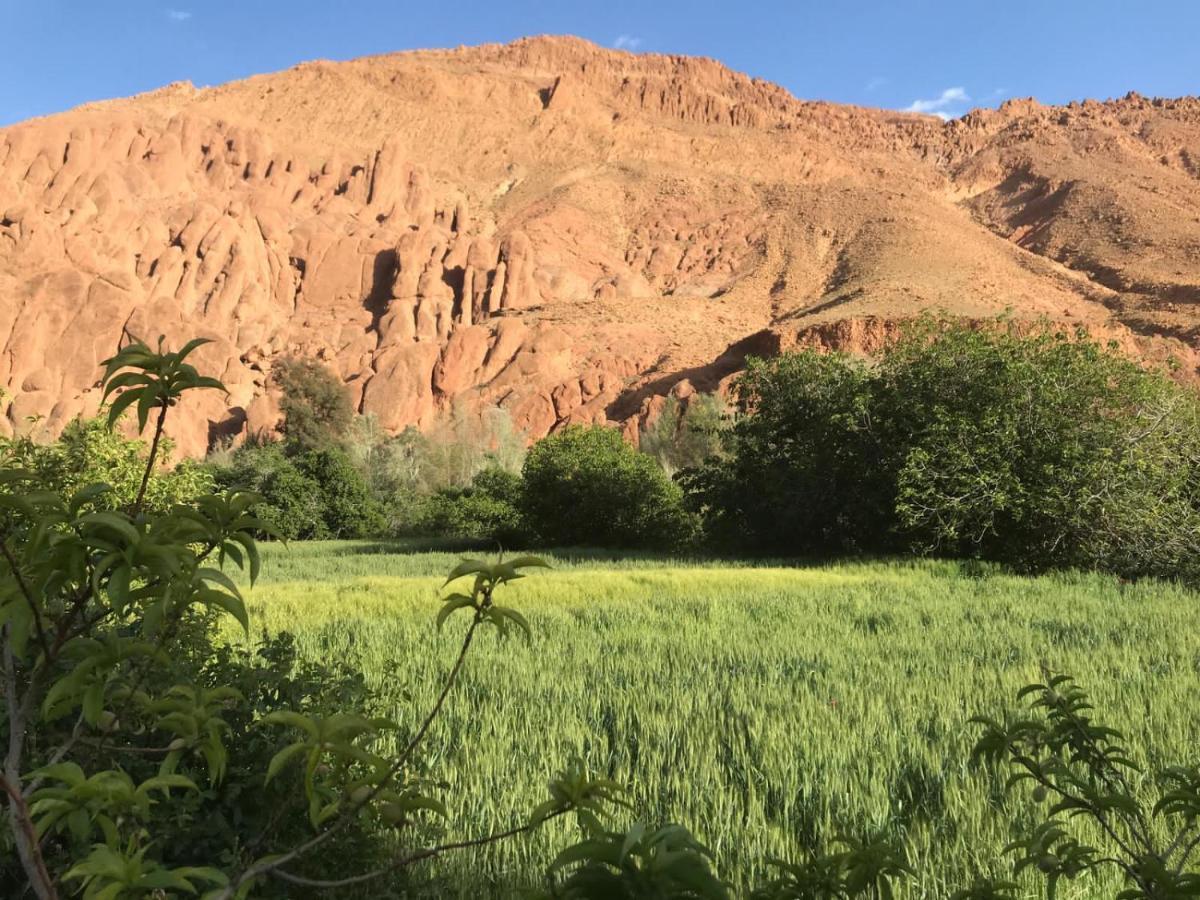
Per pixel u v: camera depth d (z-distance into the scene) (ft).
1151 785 16.38
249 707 11.91
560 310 371.76
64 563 4.76
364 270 396.98
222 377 323.78
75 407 298.56
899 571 60.03
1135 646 32.17
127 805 4.79
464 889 12.50
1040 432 66.80
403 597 46.83
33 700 5.08
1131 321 340.39
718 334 369.30
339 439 233.55
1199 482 66.59
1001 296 375.45
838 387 80.89
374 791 5.32
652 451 220.23
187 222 388.98
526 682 25.75
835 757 18.16
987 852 13.84
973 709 22.48
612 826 14.80
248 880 4.77
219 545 5.25
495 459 205.77
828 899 6.10
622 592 48.88
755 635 35.09
